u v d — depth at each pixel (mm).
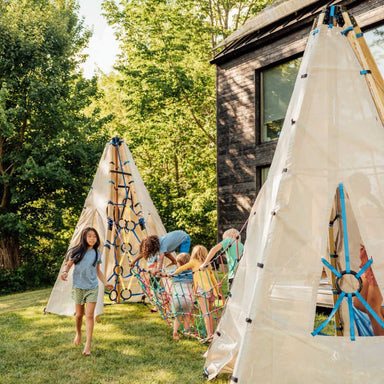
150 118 22906
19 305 10492
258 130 12383
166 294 6582
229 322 4719
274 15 5391
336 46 4301
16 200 18359
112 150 8938
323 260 3918
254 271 4453
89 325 5797
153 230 9164
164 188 26547
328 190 4016
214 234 24734
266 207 4426
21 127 19922
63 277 5828
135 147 24219
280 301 3785
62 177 18234
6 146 19875
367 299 4246
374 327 4098
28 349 5965
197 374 4906
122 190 9023
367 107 4156
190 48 22500
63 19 20828
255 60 12422
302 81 4258
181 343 6238
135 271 7703
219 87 13789
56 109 19156
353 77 4223
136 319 7914
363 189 4012
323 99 4180
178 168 27609
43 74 19266
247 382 3600
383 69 9164
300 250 3896
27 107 18828
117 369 5160
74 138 19562
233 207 13078
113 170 8805
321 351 3709
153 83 20953
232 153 13188
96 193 8922
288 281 3828
